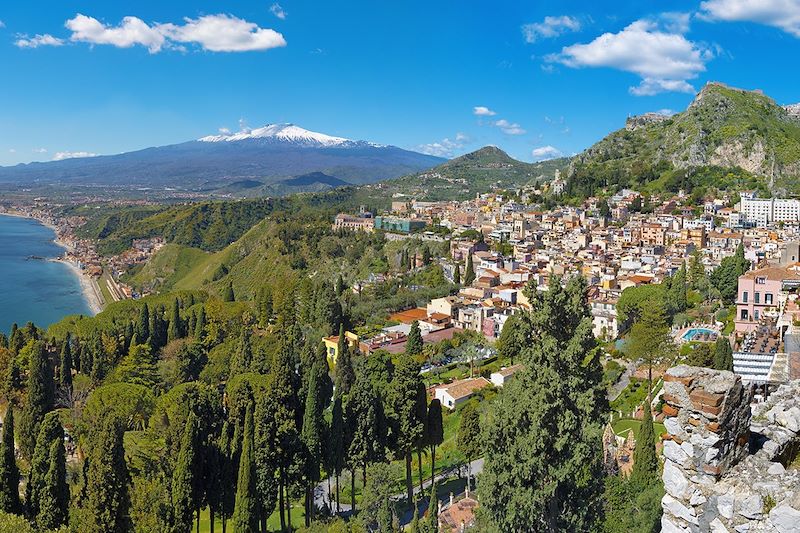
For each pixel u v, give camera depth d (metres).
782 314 85.88
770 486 18.25
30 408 102.69
